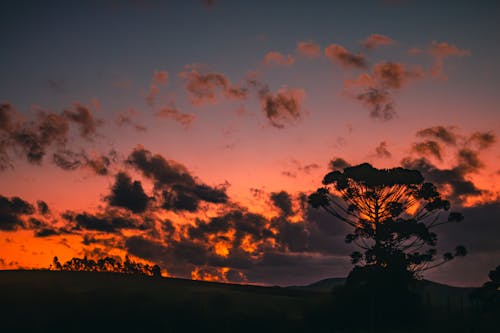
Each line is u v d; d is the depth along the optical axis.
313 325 55.19
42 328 52.44
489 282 67.00
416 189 63.81
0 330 51.66
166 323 54.06
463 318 58.44
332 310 56.31
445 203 64.06
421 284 59.94
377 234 62.81
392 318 55.09
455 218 63.91
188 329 53.66
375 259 59.66
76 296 65.56
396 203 62.62
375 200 64.06
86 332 51.84
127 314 56.97
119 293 68.69
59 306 59.62
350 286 58.41
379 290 56.16
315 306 59.00
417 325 54.66
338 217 65.38
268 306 64.81
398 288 56.75
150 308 59.25
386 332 51.16
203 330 53.41
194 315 57.16
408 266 59.91
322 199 65.00
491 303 64.50
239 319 56.78
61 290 70.69
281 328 55.09
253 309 62.22
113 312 57.53
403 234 62.09
